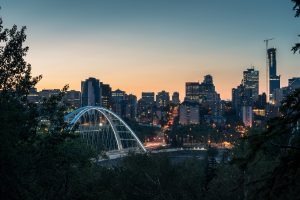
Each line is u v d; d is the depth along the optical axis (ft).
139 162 155.33
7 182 58.80
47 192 80.43
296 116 26.86
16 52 72.33
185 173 151.33
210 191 133.90
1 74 71.77
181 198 140.97
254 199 28.37
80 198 89.81
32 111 73.82
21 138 70.74
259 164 108.17
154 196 134.92
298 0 27.96
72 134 78.43
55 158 77.46
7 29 71.87
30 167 70.64
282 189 27.14
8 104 65.16
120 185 147.95
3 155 55.88
